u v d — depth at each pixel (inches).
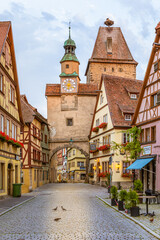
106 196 884.6
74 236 349.7
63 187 1402.6
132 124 1003.3
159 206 631.2
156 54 869.8
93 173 1662.2
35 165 1417.3
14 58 948.0
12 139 901.2
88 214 521.0
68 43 1987.0
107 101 1373.0
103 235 354.6
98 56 2253.9
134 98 1428.4
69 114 1879.9
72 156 2645.2
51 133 1876.2
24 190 1187.3
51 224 426.0
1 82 818.2
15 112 997.8
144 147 923.4
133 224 425.7
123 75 2257.6
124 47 2320.4
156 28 845.8
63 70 1943.9
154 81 879.1
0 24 872.9
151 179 869.2
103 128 1437.0
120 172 1235.9
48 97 1904.5
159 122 831.1
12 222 445.4
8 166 939.3
